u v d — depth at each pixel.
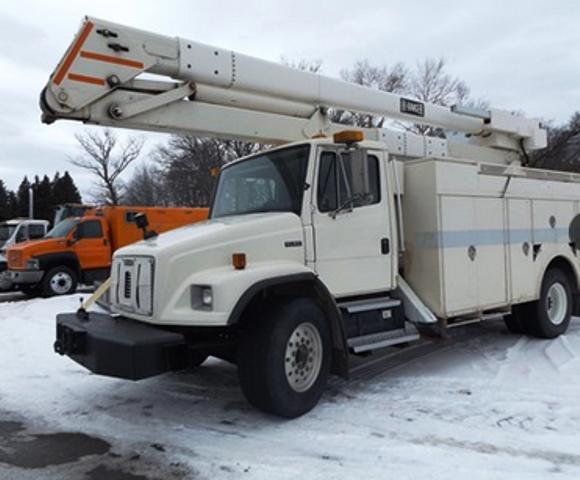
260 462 3.64
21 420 4.61
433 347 6.93
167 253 4.16
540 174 7.27
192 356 4.36
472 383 5.30
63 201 73.06
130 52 5.00
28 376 6.00
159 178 42.59
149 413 4.73
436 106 7.66
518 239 6.77
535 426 4.15
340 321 4.75
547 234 7.30
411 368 5.96
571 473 3.35
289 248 4.68
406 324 5.63
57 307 11.12
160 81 5.34
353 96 6.68
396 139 7.01
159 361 3.94
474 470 3.42
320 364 4.65
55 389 5.49
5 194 76.31
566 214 7.72
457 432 4.07
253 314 4.40
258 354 4.29
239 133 5.82
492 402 4.71
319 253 4.88
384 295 5.67
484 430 4.10
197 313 4.04
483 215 6.25
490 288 6.27
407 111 7.27
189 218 15.65
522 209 6.88
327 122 6.55
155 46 5.12
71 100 4.75
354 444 3.89
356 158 4.88
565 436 3.95
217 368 6.20
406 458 3.63
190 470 3.55
